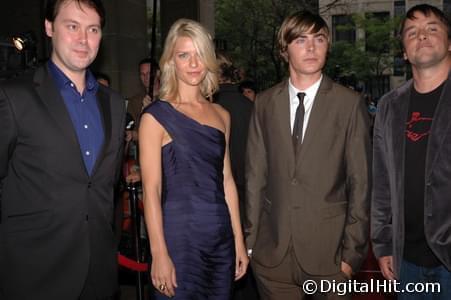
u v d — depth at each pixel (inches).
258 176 121.7
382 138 119.2
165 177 108.2
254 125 122.8
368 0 1507.1
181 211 107.2
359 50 1342.3
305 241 114.3
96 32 102.7
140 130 108.6
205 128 110.6
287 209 115.5
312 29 112.3
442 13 112.0
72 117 101.6
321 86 115.6
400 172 114.0
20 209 97.5
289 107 117.1
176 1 501.7
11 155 97.3
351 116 113.8
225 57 157.9
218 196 111.0
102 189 103.4
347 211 116.3
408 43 112.6
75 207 99.2
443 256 108.7
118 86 364.5
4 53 202.2
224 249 111.5
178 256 107.3
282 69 816.3
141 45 397.1
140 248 157.9
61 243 98.7
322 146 113.4
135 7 386.9
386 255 122.4
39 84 99.1
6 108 94.7
